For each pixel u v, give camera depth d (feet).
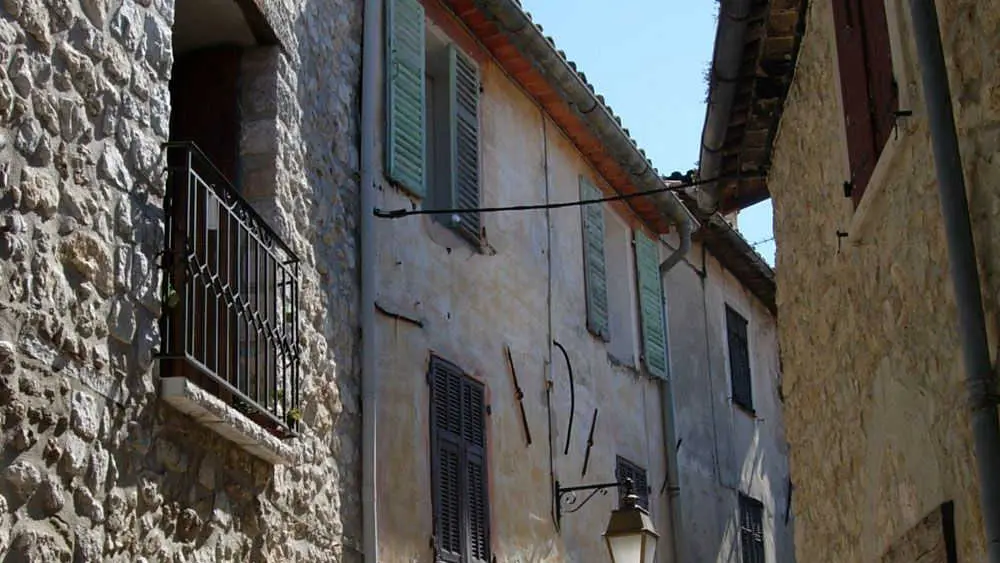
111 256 19.27
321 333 26.86
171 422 20.54
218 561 21.93
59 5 18.78
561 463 39.14
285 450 23.54
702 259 55.52
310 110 27.76
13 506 16.76
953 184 15.70
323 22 29.04
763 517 57.36
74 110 18.85
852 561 23.04
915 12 16.37
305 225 26.66
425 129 33.73
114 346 19.17
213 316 22.97
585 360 42.11
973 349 15.11
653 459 46.73
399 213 31.30
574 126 43.04
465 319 34.78
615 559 30.91
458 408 33.58
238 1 24.93
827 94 23.73
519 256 38.70
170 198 21.15
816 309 25.54
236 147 25.71
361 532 27.78
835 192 23.25
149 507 19.83
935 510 17.33
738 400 56.49
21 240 17.34
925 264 17.74
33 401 17.21
